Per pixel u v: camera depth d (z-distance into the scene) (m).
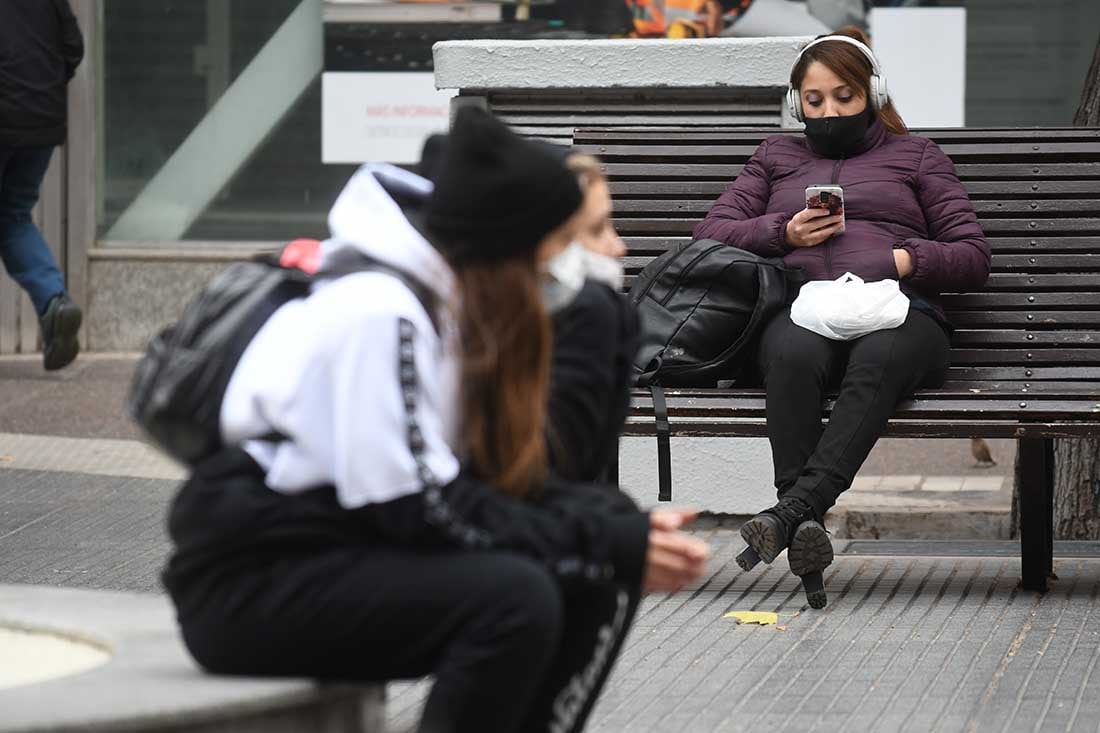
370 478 7.53
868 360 14.97
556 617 7.68
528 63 20.59
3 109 25.72
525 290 7.91
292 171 32.72
